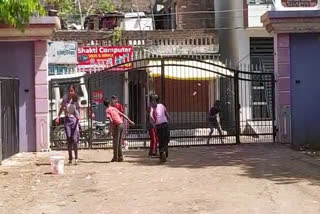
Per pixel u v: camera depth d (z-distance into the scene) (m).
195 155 15.13
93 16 27.19
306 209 8.30
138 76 21.95
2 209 8.90
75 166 13.41
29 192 10.26
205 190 9.91
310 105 17.11
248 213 8.11
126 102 21.41
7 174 12.30
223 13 25.67
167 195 9.55
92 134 17.38
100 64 22.47
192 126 21.14
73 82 17.61
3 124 14.39
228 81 22.31
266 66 23.03
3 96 14.43
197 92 22.91
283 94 17.11
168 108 22.69
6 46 16.33
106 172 12.37
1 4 12.85
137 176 11.69
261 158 14.18
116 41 23.33
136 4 33.41
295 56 17.09
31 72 16.39
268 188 9.97
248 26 22.64
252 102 21.92
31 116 16.41
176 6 27.95
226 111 21.92
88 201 9.31
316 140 17.03
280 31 16.97
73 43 22.16
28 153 16.11
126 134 17.73
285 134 17.16
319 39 17.05
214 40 24.00
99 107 19.73
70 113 13.84
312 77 17.09
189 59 17.05
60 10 28.80
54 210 8.75
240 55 23.05
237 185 10.34
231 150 16.11
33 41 16.34
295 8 17.72
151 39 23.62
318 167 12.52
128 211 8.46
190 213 8.18
